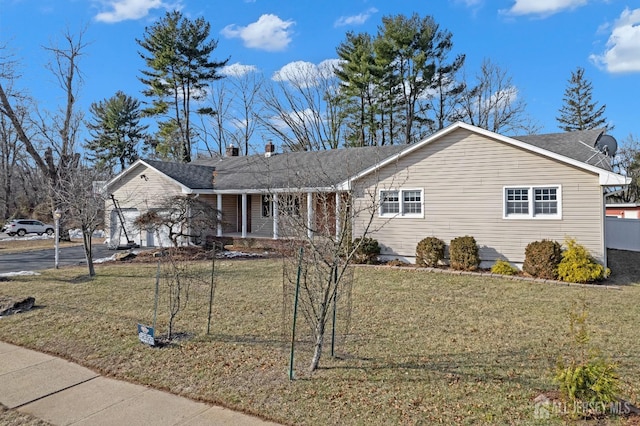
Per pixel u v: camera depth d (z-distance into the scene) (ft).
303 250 20.12
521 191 45.52
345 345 22.11
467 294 34.71
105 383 18.38
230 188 68.03
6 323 27.07
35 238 105.70
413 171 51.03
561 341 22.59
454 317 27.58
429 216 50.21
